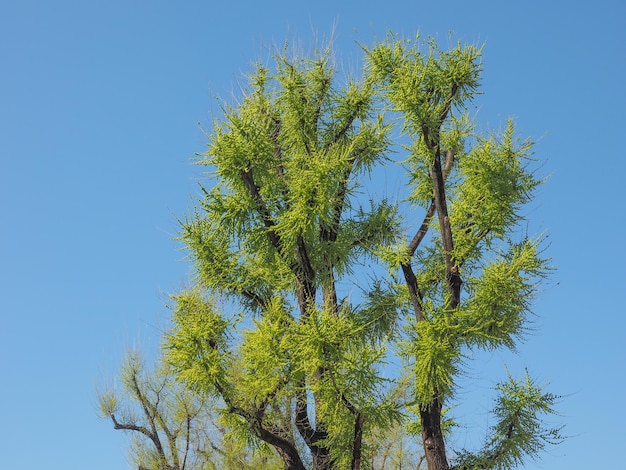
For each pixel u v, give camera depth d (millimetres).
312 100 13898
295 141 13578
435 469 11891
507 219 12688
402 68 12703
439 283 13484
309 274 13008
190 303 12594
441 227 12750
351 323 11820
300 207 11922
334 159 12031
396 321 12820
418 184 14266
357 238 13648
